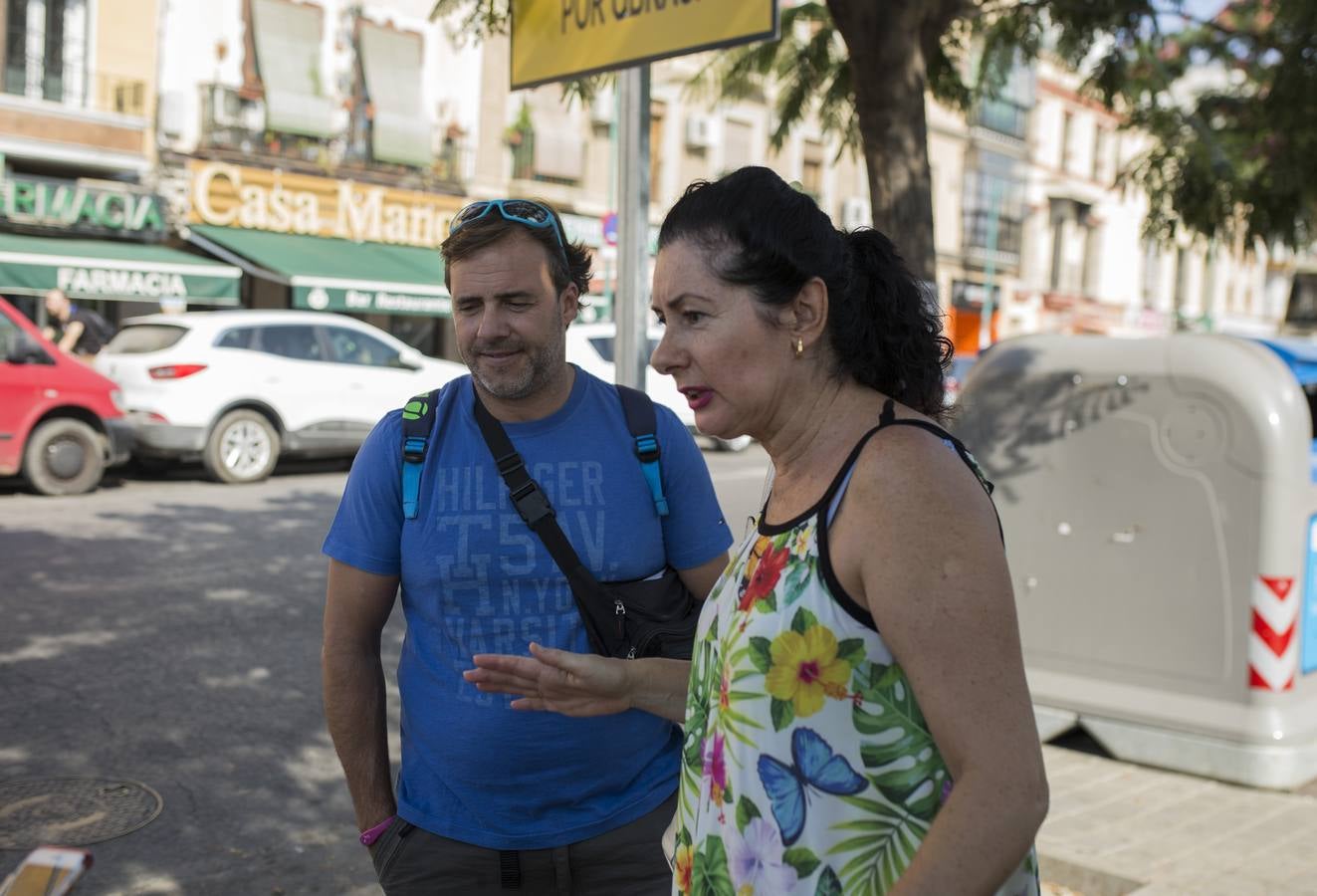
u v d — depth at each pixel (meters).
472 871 1.96
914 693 1.18
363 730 2.01
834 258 1.32
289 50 18.88
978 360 5.11
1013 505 4.91
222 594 6.84
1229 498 4.38
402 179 20.48
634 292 3.67
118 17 16.95
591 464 1.99
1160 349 4.57
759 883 1.25
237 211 18.28
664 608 1.97
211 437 11.44
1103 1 6.88
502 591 1.94
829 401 1.33
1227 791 4.30
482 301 1.91
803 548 1.25
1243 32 7.84
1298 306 19.17
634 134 3.65
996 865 1.10
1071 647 4.78
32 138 16.00
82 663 5.48
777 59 7.26
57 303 12.43
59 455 10.25
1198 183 8.05
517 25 4.06
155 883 3.51
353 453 13.49
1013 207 36.31
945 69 7.24
